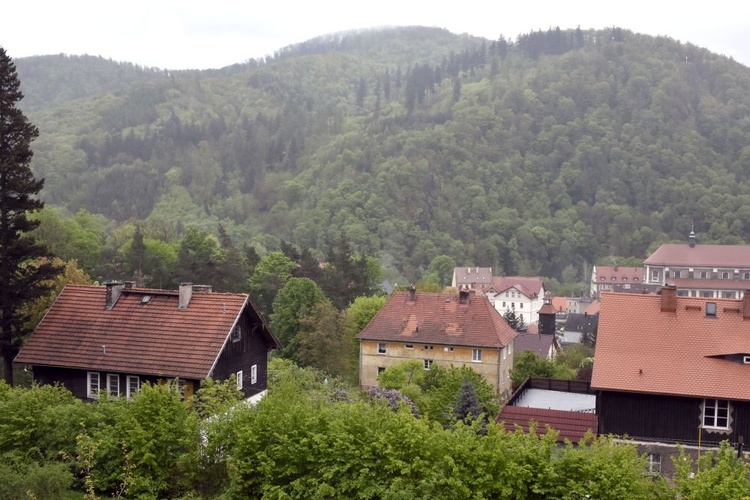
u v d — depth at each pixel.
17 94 43.06
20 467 25.19
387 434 23.89
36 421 27.23
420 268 183.62
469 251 195.00
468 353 66.19
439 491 22.77
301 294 73.38
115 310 40.06
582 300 165.00
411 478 23.33
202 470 25.70
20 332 42.59
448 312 69.06
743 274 156.62
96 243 92.56
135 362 37.16
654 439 36.16
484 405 40.88
